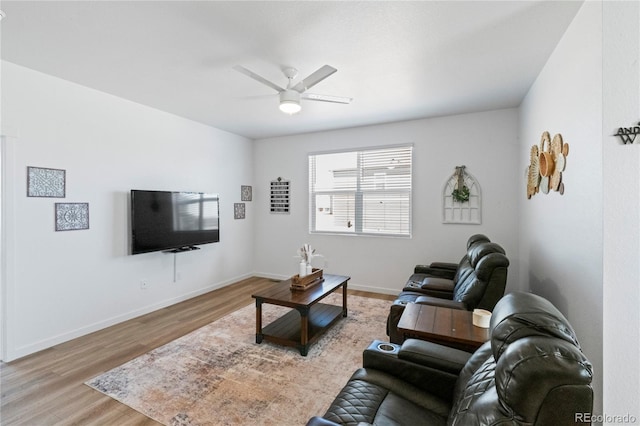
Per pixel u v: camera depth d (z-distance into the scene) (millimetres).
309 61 2568
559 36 2172
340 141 4934
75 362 2584
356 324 3416
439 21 2012
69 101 3004
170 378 2350
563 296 2154
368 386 1514
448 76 2875
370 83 3041
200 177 4535
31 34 2168
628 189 1522
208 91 3270
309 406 2043
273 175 5527
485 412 879
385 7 1871
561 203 2188
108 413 1959
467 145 4109
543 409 752
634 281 1518
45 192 2830
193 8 1887
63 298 2965
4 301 2580
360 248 4836
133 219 3445
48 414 1947
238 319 3568
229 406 2033
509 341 894
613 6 1532
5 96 2574
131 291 3598
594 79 1660
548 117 2521
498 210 3965
